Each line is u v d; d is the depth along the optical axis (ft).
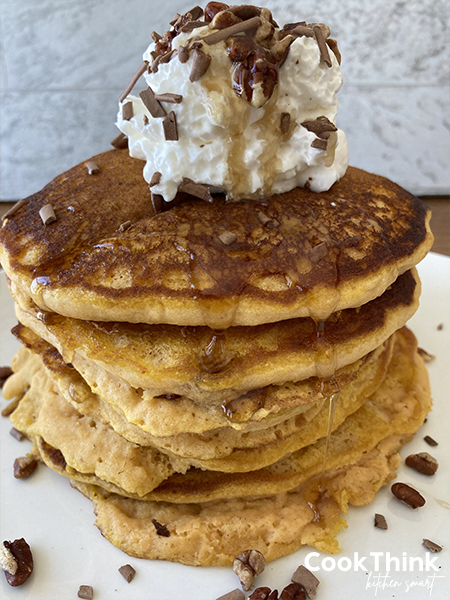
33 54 1.18
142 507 0.46
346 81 1.20
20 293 0.45
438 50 1.16
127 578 0.41
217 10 0.44
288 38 0.41
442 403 0.58
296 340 0.41
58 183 0.48
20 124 1.24
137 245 0.39
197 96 0.40
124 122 0.45
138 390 0.42
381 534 0.45
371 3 1.13
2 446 0.53
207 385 0.38
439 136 1.23
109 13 1.15
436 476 0.50
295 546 0.44
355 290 0.40
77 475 0.47
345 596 0.40
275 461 0.45
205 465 0.44
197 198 0.44
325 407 0.47
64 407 0.49
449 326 0.69
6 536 0.45
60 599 0.40
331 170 0.45
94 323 0.41
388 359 0.53
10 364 0.63
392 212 0.46
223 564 0.43
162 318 0.38
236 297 0.37
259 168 0.42
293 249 0.40
